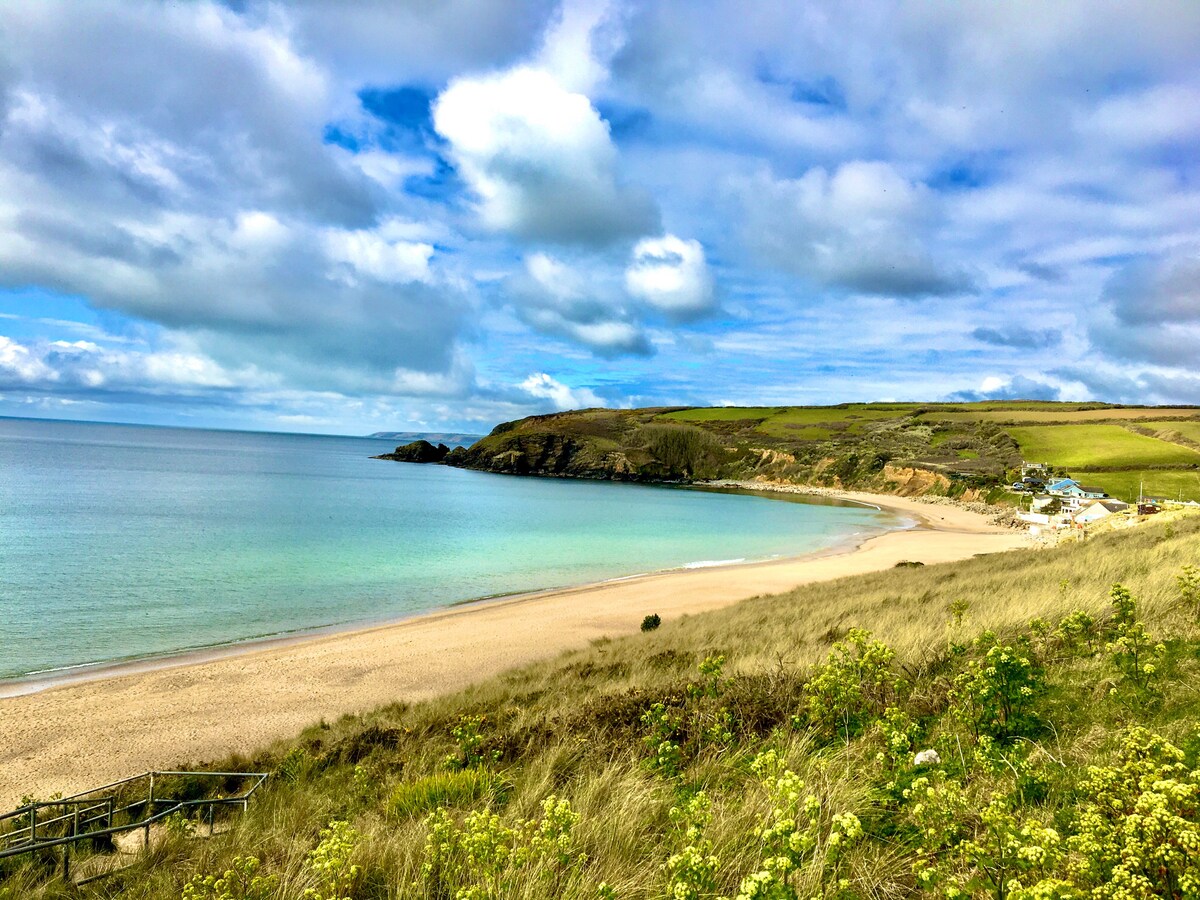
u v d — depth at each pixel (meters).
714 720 6.76
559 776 6.55
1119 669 5.82
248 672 21.39
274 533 51.16
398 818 6.32
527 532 61.31
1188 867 2.57
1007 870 3.15
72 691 19.53
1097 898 2.61
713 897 3.40
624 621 28.48
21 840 8.03
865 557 50.72
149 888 5.81
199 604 30.27
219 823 8.98
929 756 4.96
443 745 9.74
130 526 49.91
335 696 19.27
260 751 13.50
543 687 14.23
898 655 8.11
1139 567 12.55
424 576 39.41
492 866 3.96
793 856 3.24
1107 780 3.24
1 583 31.56
